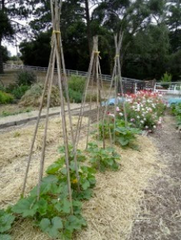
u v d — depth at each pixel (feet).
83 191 6.51
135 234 5.53
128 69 77.25
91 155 8.67
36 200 5.32
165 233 5.65
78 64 80.53
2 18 57.06
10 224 4.73
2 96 25.48
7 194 6.28
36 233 4.95
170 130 15.40
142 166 9.12
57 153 9.38
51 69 5.70
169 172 8.87
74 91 29.17
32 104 23.12
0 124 13.70
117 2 61.87
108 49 66.85
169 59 74.18
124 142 10.62
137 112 15.35
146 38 61.87
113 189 7.10
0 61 64.59
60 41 5.56
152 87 37.47
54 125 13.33
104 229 5.47
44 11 64.28
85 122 14.61
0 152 9.05
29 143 10.09
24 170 7.80
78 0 60.80
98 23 63.98
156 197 7.11
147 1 62.08
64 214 5.39
